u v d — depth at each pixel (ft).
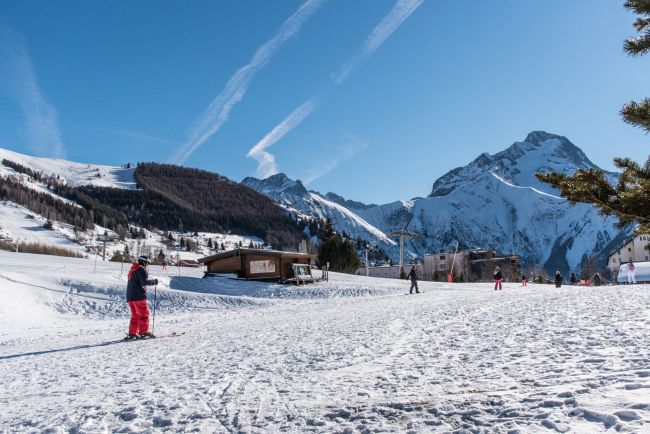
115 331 51.39
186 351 29.63
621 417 9.86
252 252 131.75
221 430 12.26
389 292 114.11
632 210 19.08
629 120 17.29
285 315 58.13
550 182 21.85
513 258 323.16
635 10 17.01
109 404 15.94
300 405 14.11
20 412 16.10
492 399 12.68
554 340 21.80
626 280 189.88
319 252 244.63
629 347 18.11
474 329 29.45
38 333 54.03
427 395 13.94
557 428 9.74
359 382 16.75
